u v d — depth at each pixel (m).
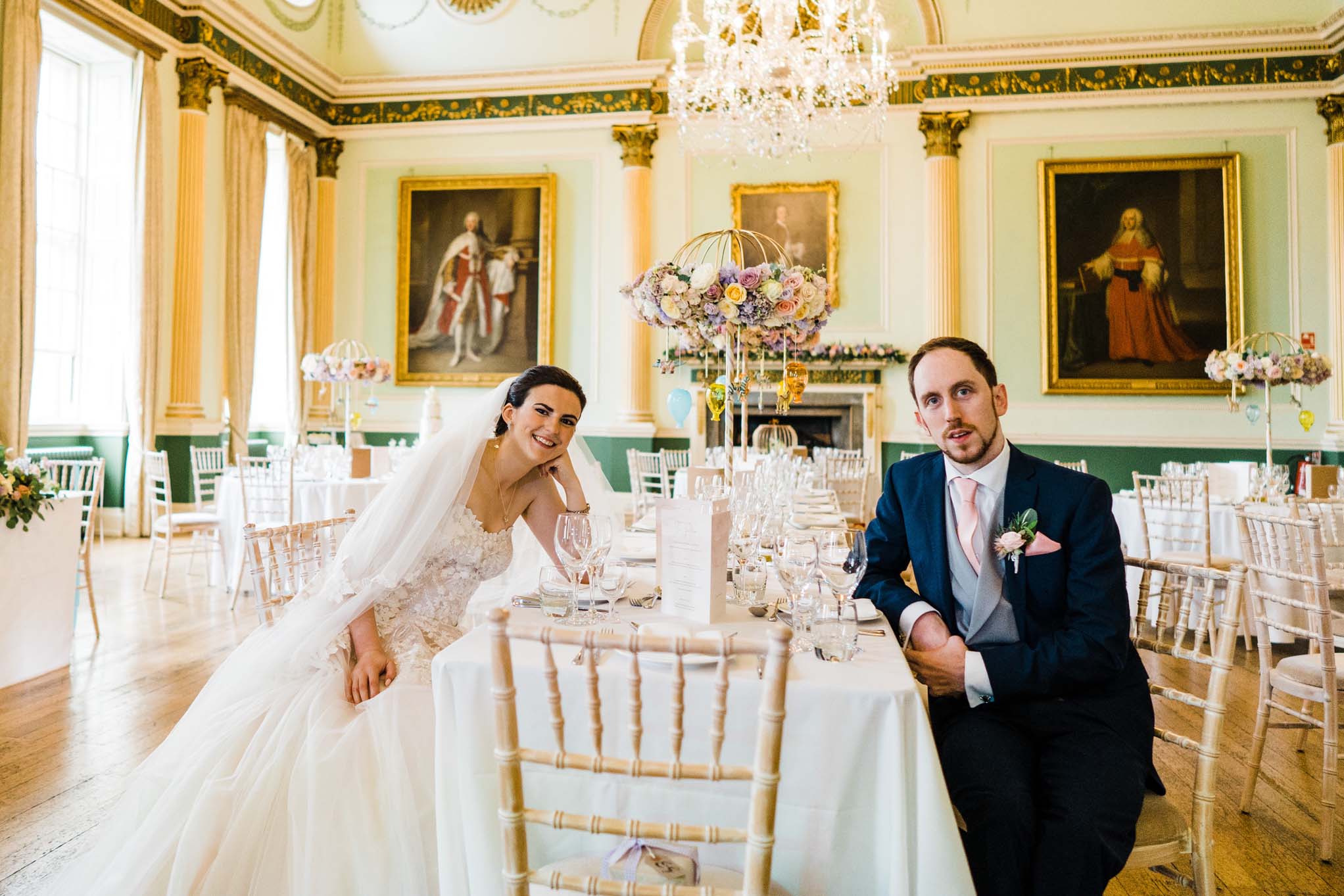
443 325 9.49
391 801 1.62
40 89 7.34
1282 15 8.20
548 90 9.32
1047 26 8.55
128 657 4.03
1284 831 2.49
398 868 1.58
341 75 9.60
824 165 8.98
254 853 1.66
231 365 8.30
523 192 9.38
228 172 8.23
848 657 1.51
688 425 9.19
